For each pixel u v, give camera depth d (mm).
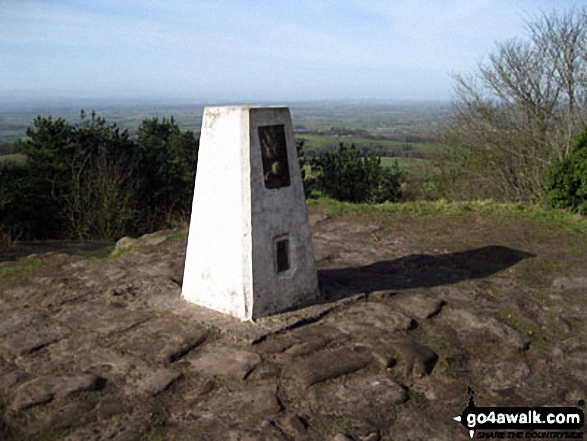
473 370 3535
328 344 3713
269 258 4016
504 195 13461
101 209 12930
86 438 2732
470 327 4078
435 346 3754
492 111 13211
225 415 2949
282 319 3988
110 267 5656
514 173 13352
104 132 15555
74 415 2914
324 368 3385
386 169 16062
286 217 4113
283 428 2836
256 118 3865
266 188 3957
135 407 3006
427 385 3332
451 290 4875
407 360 3506
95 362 3482
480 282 5129
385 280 5121
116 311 4328
